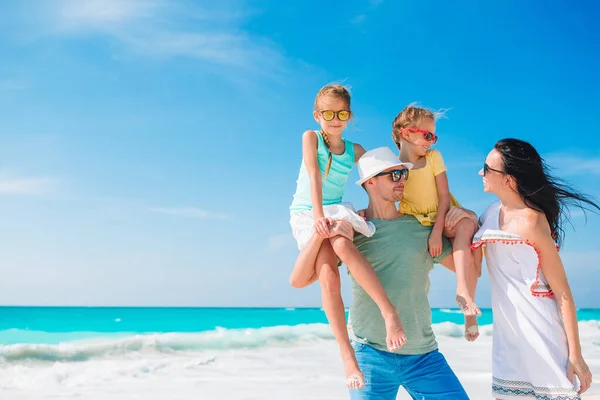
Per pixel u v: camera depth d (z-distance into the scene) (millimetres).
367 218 3863
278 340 15758
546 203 3312
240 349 14469
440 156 4020
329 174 4113
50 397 8953
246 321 24734
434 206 3910
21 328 19656
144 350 14031
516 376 3281
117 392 9250
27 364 12172
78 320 22219
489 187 3484
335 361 12828
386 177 3711
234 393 8961
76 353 13391
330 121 4051
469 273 3641
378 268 3664
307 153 4062
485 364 12000
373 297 3400
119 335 18562
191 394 8938
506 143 3441
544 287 3273
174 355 13555
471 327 3598
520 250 3289
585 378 3111
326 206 3877
